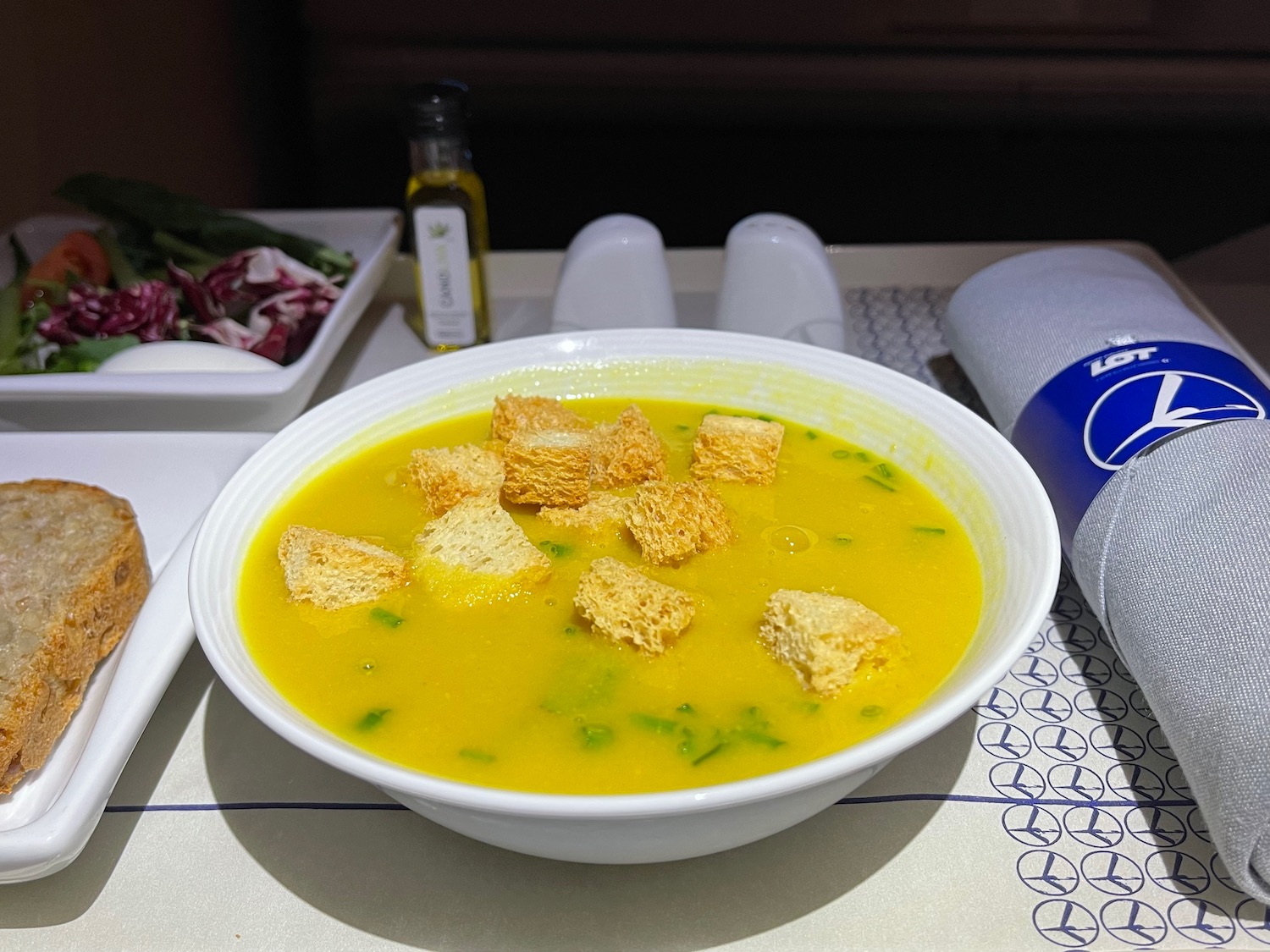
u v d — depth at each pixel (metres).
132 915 0.17
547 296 0.40
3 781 0.18
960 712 0.15
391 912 0.17
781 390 0.26
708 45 0.65
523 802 0.14
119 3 0.55
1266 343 0.36
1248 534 0.18
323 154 0.69
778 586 0.21
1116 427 0.22
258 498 0.22
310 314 0.35
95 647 0.21
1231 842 0.16
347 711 0.18
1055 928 0.17
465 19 0.64
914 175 0.67
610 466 0.24
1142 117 0.65
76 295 0.34
